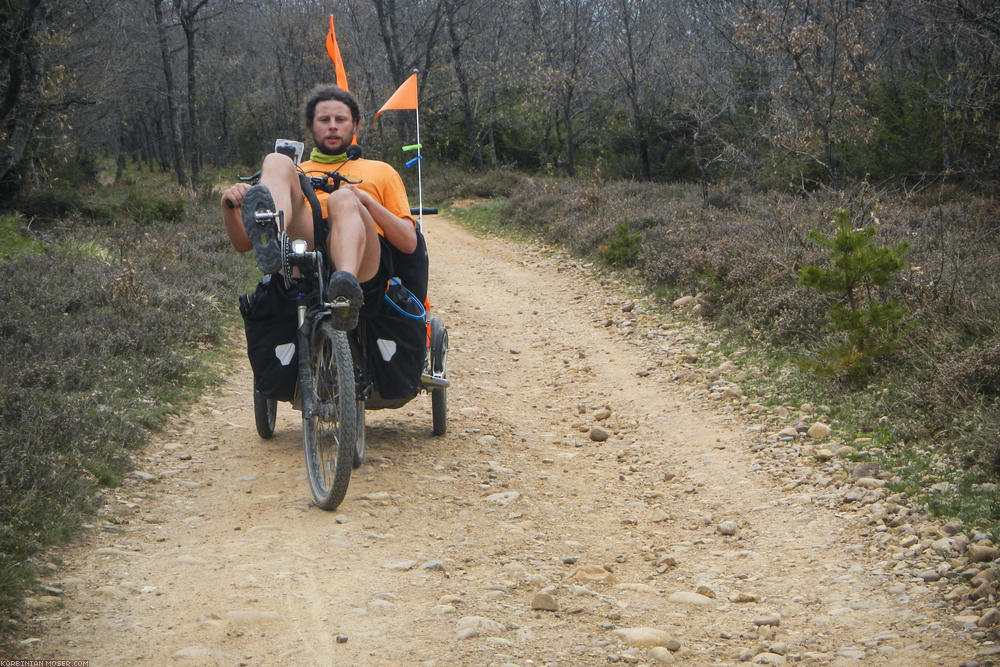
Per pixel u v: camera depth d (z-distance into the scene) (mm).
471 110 40781
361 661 3229
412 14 45031
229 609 3590
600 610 3779
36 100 18922
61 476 4707
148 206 20719
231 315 10758
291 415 7191
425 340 5414
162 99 54344
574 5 36094
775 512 5062
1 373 6426
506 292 14734
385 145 42844
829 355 7309
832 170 18203
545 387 8812
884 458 5543
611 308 12359
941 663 3221
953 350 6828
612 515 5176
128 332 8352
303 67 54906
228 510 4855
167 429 6391
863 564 4230
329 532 4516
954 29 17469
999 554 4043
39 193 20219
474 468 5855
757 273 10344
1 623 3258
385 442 6340
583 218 19797
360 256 4617
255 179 4766
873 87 19922
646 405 7730
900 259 7270
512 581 4062
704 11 31422
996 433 5133
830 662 3328
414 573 4078
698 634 3594
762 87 24828
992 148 17531
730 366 8383
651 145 32781
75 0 24000
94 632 3334
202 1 40312
